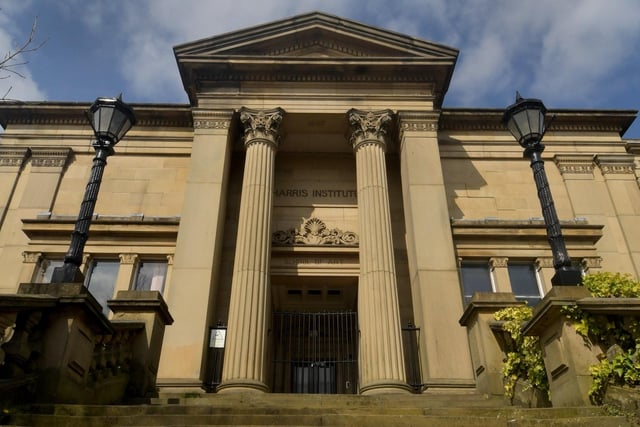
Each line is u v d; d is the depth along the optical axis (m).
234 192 19.08
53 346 7.39
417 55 19.17
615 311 7.08
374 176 16.78
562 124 21.41
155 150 20.41
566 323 7.23
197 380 13.33
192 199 16.44
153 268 17.52
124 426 6.56
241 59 18.55
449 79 19.31
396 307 14.38
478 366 9.95
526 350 8.80
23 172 19.95
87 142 20.59
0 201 19.11
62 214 18.98
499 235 17.92
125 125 10.14
